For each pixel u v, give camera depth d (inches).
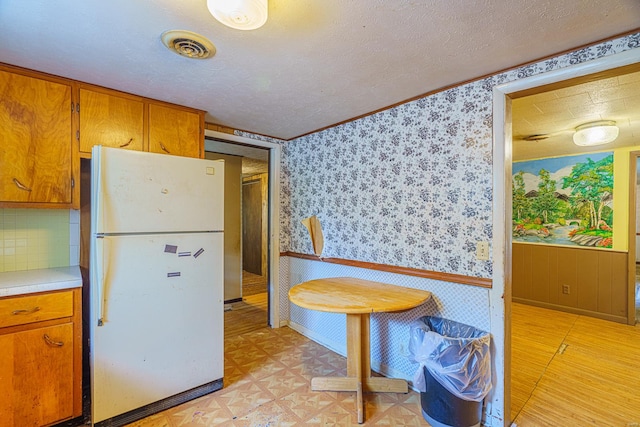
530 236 171.9
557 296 161.2
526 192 173.6
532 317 149.9
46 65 69.2
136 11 50.3
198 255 80.6
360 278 103.7
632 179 141.5
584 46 60.2
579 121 106.5
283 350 112.0
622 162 144.2
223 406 77.9
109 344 68.2
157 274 74.2
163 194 74.9
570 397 83.2
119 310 69.2
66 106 75.7
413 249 88.6
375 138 99.8
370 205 101.4
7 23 53.3
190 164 79.4
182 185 78.0
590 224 153.1
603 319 146.8
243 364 100.8
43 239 84.2
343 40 58.7
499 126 71.2
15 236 80.8
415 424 71.7
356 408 77.5
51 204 73.9
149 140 88.5
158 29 55.4
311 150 126.0
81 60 66.9
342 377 87.4
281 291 136.8
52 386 66.5
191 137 96.6
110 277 67.9
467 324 76.7
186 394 79.4
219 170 84.7
